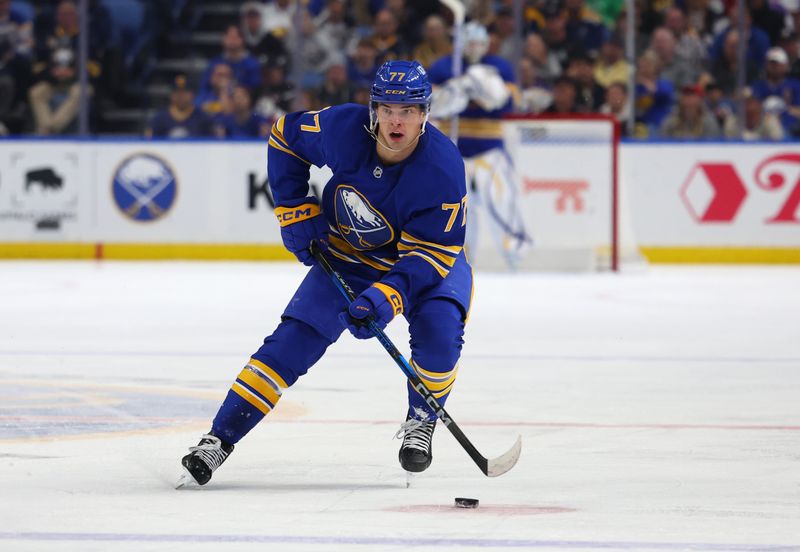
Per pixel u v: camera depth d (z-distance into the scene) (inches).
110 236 1625.2
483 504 420.2
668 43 1662.2
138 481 451.8
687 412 621.0
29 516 393.4
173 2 1771.7
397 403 638.5
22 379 709.9
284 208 476.1
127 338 900.0
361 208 453.7
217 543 360.8
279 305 1127.6
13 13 1680.6
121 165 1622.8
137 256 1625.2
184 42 1781.5
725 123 1669.5
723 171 1615.4
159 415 593.3
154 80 1758.1
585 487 450.6
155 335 917.8
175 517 394.6
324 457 503.8
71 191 1621.6
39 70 1665.8
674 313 1090.7
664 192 1620.3
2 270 1480.1
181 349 844.0
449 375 457.7
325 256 476.1
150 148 1619.1
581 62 1656.0
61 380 707.4
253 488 444.5
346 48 1697.8
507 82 1459.2
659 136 1670.8
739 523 393.4
